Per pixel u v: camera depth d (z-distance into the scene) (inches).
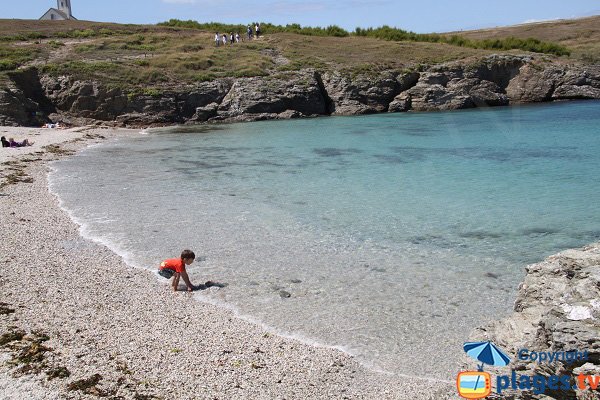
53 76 2181.3
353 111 2331.4
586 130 1534.2
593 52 2365.9
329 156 1305.4
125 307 481.7
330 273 571.2
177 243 666.2
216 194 919.0
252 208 824.9
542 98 2263.8
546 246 639.1
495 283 537.0
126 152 1416.1
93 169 1159.6
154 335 425.7
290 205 842.2
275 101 2266.2
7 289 497.7
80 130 1893.5
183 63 2434.8
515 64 2273.6
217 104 2262.6
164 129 2010.3
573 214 761.6
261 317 474.0
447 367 388.5
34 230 700.7
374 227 725.3
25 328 418.9
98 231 713.0
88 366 364.8
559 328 277.9
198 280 555.5
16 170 1110.4
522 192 894.4
